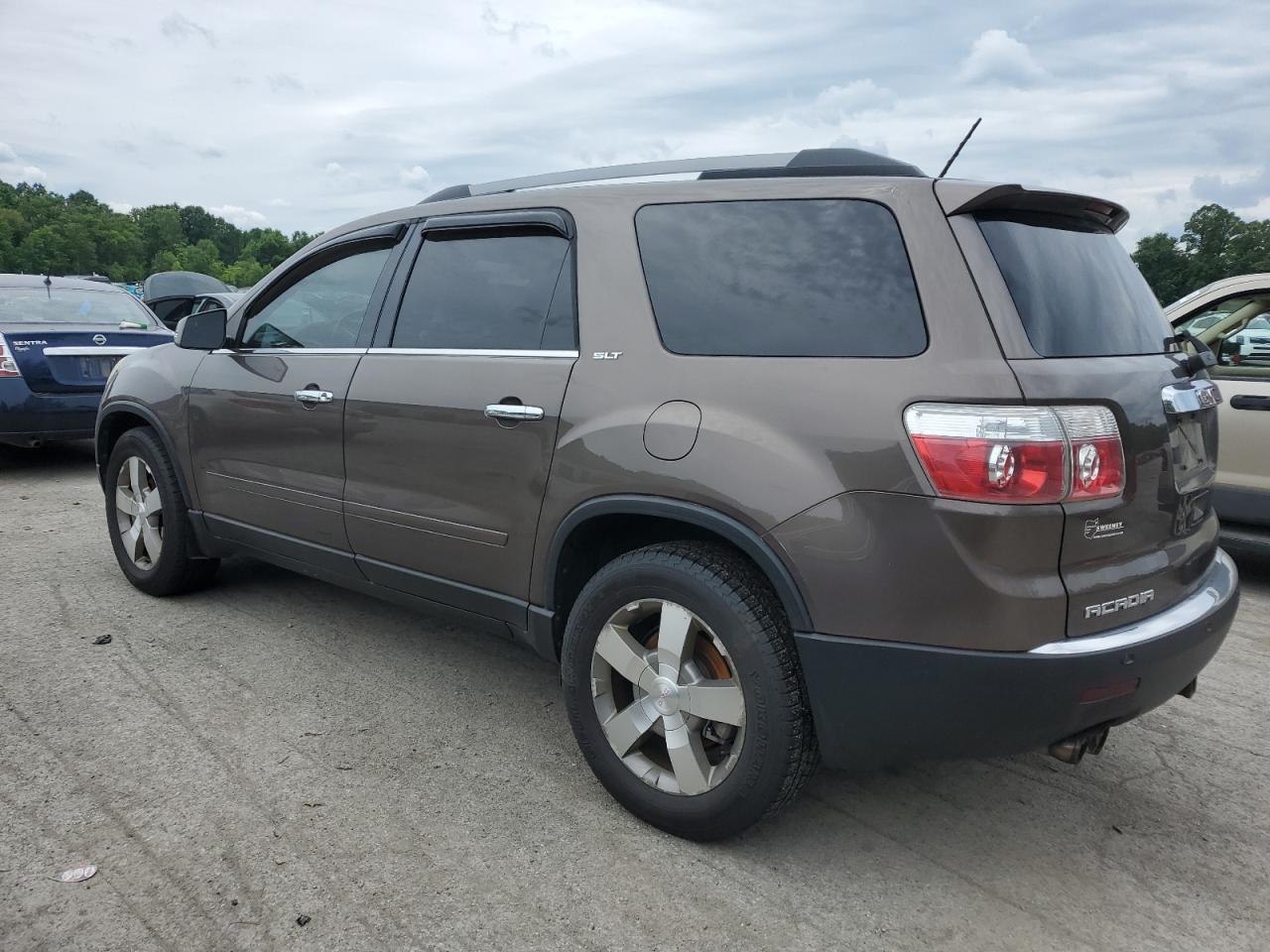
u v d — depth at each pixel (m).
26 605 4.44
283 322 3.88
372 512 3.39
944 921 2.35
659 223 2.77
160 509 4.43
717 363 2.52
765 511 2.33
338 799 2.81
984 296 2.24
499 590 3.04
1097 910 2.41
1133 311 2.64
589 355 2.77
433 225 3.38
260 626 4.23
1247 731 3.48
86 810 2.70
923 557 2.16
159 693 3.50
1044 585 2.14
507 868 2.50
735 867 2.54
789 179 2.60
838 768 2.42
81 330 7.49
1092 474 2.17
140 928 2.22
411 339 3.34
